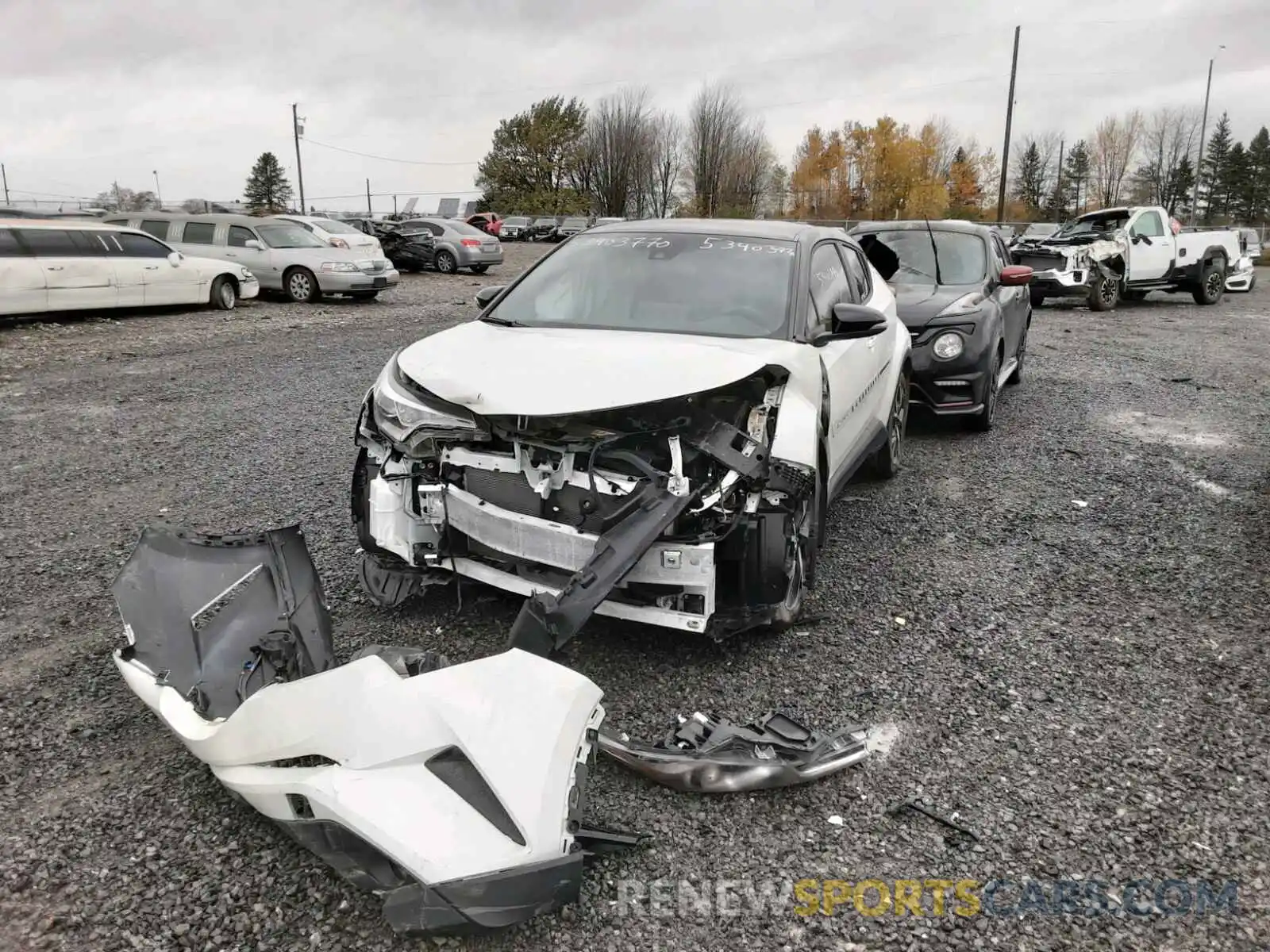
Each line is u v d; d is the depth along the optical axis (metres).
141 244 14.12
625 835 2.51
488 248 25.16
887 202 62.28
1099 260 17.14
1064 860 2.59
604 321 4.14
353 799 2.16
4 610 3.97
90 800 2.71
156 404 8.21
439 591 4.05
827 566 4.68
